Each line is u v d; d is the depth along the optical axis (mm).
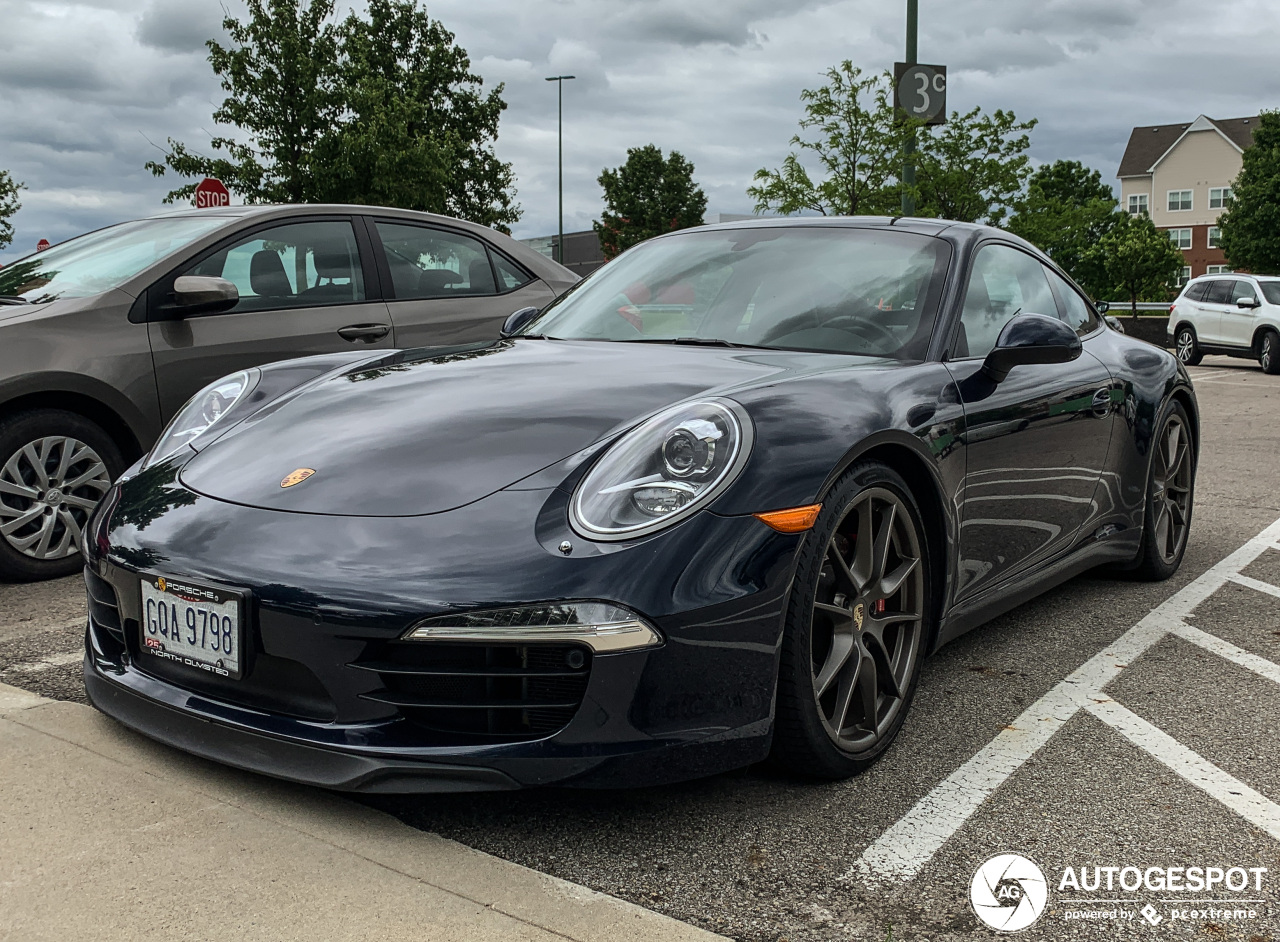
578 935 1667
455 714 1979
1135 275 48312
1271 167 38594
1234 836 2068
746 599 1974
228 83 16719
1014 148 12312
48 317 3852
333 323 4520
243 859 1857
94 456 3939
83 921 1663
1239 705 2773
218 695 2104
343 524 2031
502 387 2463
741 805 2158
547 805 2131
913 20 11523
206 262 4262
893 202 12219
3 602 3574
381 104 17172
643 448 2057
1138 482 3801
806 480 2090
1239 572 4254
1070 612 3668
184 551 2104
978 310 3008
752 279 3043
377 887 1784
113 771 2178
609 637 1863
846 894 1834
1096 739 2537
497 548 1918
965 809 2162
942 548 2566
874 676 2330
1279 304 16125
